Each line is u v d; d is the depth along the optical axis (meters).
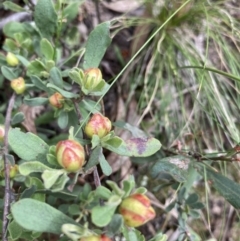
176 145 0.22
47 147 0.15
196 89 0.26
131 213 0.12
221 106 0.24
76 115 0.19
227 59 0.26
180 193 0.20
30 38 0.23
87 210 0.15
